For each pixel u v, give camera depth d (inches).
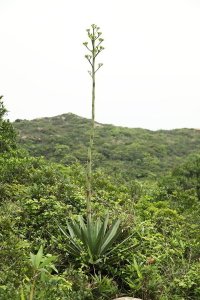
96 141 2234.3
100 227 295.3
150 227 331.0
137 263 275.6
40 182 423.2
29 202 325.7
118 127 2677.2
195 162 801.6
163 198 575.2
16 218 313.4
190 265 296.7
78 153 1707.7
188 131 2950.3
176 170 778.2
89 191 282.2
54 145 1866.4
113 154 1942.7
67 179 437.1
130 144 2224.4
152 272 264.5
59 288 223.6
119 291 260.1
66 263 280.4
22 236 288.0
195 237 361.1
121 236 298.5
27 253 266.8
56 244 288.4
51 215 313.6
